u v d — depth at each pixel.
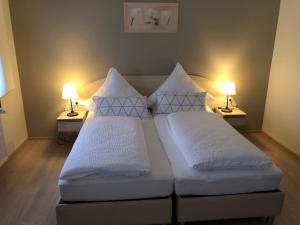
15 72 3.49
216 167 2.08
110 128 2.58
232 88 3.65
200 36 3.68
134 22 3.54
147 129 2.96
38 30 3.45
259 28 3.71
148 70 3.77
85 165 1.99
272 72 3.88
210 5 3.56
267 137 3.99
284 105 3.63
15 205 2.40
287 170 3.04
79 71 3.66
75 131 3.46
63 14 3.42
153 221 2.07
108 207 1.99
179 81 3.58
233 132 2.56
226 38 3.71
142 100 3.35
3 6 3.15
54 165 3.10
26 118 3.79
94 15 3.47
